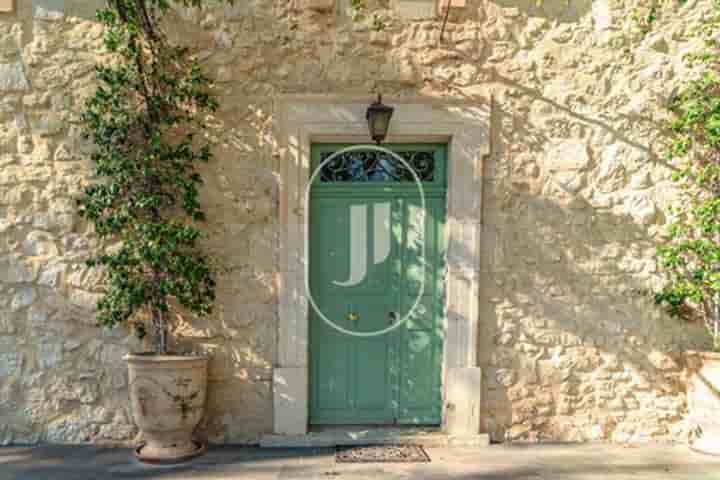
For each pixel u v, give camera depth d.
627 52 3.64
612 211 3.67
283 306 3.51
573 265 3.65
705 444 3.40
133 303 3.32
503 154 3.62
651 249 3.68
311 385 3.66
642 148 3.67
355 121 3.53
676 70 3.66
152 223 3.34
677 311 3.64
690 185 3.68
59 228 3.52
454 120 3.56
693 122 3.56
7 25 3.50
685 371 3.62
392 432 3.56
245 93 3.53
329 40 3.54
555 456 3.33
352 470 3.06
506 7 3.60
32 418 3.51
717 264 3.58
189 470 3.06
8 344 3.51
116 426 3.52
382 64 3.56
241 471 3.04
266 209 3.54
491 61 3.60
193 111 3.52
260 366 3.54
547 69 3.63
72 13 3.50
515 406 3.61
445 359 3.57
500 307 3.62
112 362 3.52
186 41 3.50
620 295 3.66
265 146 3.54
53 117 3.52
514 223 3.63
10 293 3.51
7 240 3.51
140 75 3.39
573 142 3.65
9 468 3.09
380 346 3.69
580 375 3.64
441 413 3.66
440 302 3.69
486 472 3.04
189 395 3.21
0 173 3.51
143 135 3.46
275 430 3.50
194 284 3.39
